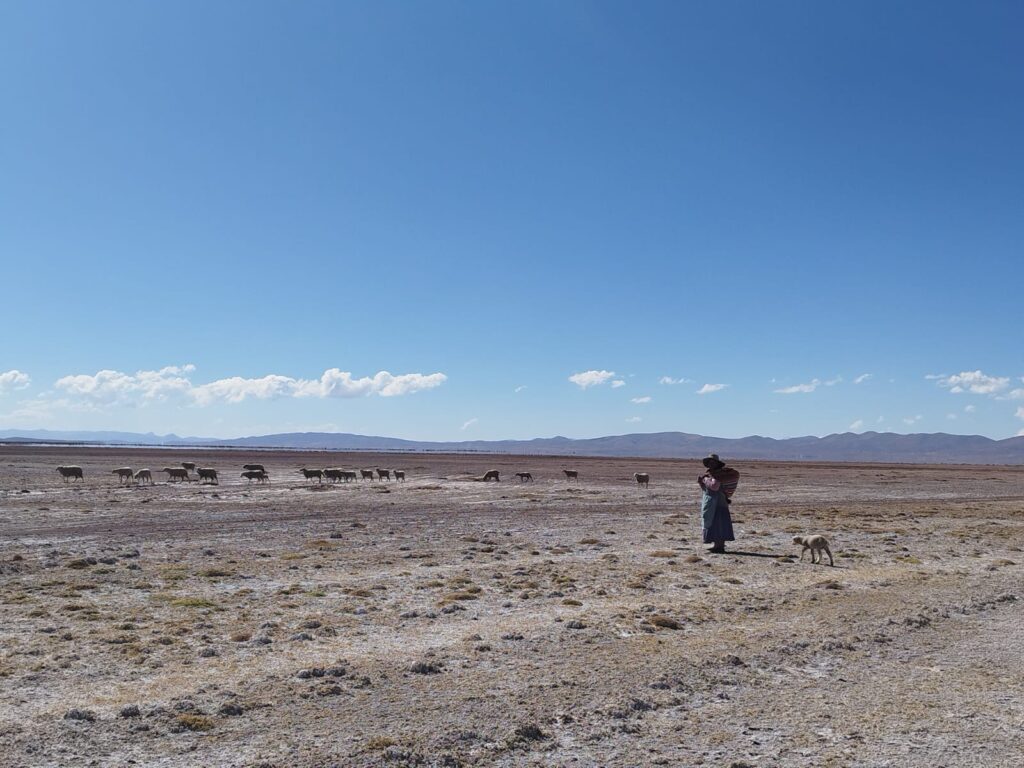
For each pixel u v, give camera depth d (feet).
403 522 102.99
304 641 38.60
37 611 44.42
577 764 24.20
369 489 176.76
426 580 57.41
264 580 57.11
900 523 108.27
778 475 297.33
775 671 34.40
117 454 533.96
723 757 24.86
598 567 64.49
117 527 92.48
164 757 23.99
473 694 30.19
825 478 274.16
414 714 27.96
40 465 293.02
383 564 65.41
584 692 30.63
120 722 26.84
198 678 32.14
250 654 36.06
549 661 35.12
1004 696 31.22
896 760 24.70
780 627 42.14
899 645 39.11
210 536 84.58
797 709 29.45
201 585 54.75
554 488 188.24
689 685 31.99
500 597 51.06
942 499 170.50
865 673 34.19
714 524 76.02
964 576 61.41
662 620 42.60
